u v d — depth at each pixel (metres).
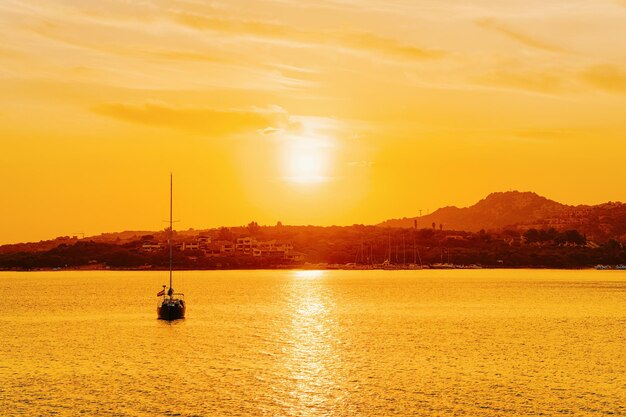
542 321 151.88
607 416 70.56
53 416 70.62
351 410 72.75
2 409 72.94
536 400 76.19
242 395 78.50
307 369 92.88
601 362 97.50
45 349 110.31
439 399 76.69
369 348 110.69
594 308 183.50
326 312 175.50
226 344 114.88
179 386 82.69
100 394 78.88
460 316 163.62
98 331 133.38
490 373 89.88
